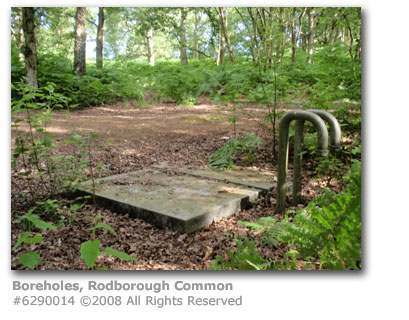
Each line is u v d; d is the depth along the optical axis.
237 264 1.85
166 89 12.33
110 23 30.83
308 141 4.27
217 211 3.26
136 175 4.37
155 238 2.92
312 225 1.73
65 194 3.75
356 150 3.73
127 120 8.68
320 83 4.71
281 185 3.41
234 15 15.72
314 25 12.62
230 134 6.61
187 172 4.51
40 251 2.63
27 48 10.09
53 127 6.98
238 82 4.90
